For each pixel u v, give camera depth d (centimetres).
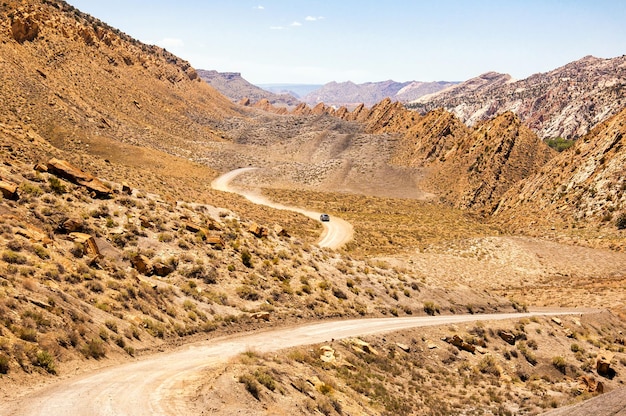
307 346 2953
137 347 2302
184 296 3209
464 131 19450
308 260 4797
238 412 1705
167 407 1620
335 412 2095
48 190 3738
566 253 8169
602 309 5994
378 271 5294
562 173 12006
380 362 3183
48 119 12769
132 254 3406
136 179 8000
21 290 2095
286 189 14512
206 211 5138
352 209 12406
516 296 6550
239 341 2825
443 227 10638
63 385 1655
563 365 4019
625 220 9081
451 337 3953
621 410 2202
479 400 3055
